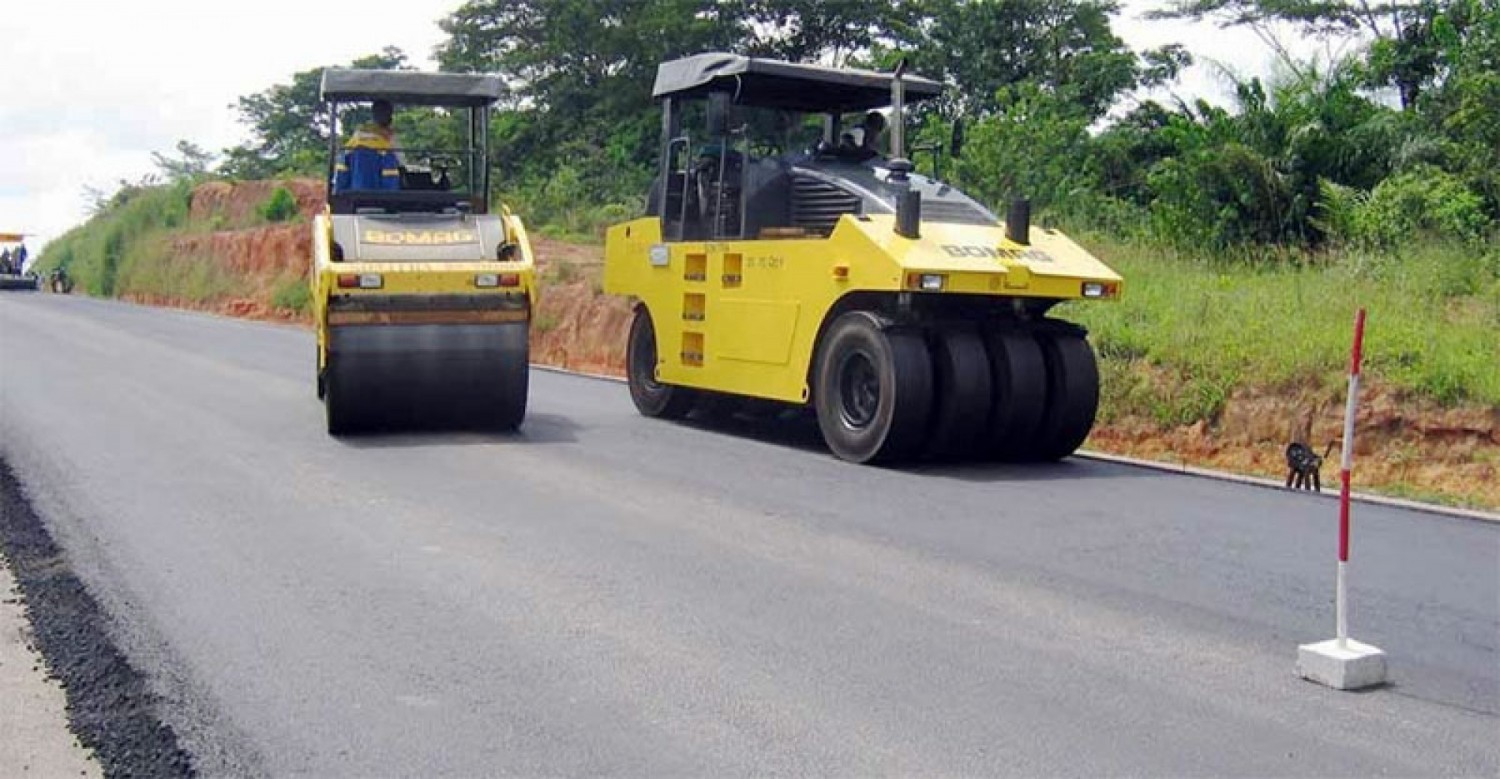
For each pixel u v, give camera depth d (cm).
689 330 1288
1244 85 2127
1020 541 796
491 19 4269
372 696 523
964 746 480
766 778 451
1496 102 1989
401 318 1136
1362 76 2336
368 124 1262
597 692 529
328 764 461
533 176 3788
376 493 905
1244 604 668
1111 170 2495
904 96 1281
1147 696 534
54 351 1962
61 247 6369
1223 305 1450
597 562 724
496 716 504
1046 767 463
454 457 1060
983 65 3152
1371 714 520
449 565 713
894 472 1045
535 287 1168
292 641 587
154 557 725
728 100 1225
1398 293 1465
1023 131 2350
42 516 822
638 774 454
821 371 1117
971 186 2247
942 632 611
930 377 1052
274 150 6062
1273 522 870
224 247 4106
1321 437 1209
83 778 451
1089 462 1134
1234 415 1272
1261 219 1970
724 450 1138
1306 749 484
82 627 605
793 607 646
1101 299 1084
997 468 1084
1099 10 3247
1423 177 1866
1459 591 702
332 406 1137
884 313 1080
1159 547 788
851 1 3797
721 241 1242
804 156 1247
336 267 1117
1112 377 1351
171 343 2180
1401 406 1186
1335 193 1841
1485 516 909
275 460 1029
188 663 559
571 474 992
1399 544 814
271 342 2255
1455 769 468
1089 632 616
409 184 1269
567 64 4094
